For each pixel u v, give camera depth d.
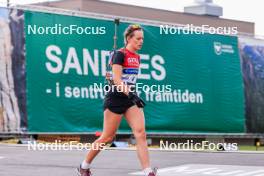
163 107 31.08
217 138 33.72
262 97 36.12
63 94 27.45
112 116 11.32
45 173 13.98
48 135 27.19
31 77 26.41
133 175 13.88
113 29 29.44
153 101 30.70
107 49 29.17
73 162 16.31
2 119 25.41
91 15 28.72
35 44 26.64
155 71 30.88
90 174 11.95
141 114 11.27
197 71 32.75
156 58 30.97
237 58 34.97
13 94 25.77
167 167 15.92
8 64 25.72
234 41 34.94
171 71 31.58
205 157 18.86
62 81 27.45
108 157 18.00
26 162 16.25
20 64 26.06
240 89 34.94
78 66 28.08
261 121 35.94
